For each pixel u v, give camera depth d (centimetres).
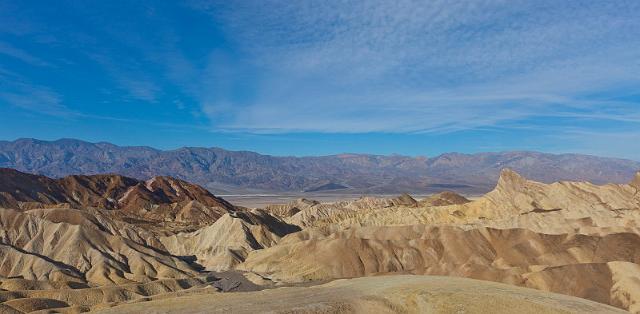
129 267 14938
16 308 9475
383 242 14575
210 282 13625
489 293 6769
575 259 12069
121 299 11194
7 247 14212
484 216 15975
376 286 7619
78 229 15675
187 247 18862
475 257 13138
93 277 14012
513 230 13600
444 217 16725
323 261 14288
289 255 15400
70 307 9519
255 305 6900
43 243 15412
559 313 6197
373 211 19075
